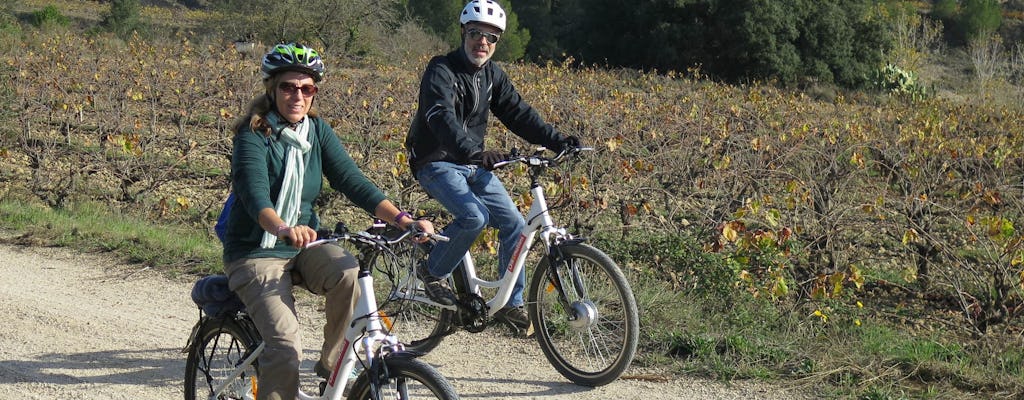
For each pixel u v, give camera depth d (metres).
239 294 3.49
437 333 5.02
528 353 5.34
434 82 4.61
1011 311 6.93
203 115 15.47
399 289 4.83
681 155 10.04
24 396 4.62
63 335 5.60
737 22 33.69
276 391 3.35
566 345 5.30
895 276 8.55
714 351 5.19
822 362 4.99
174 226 9.31
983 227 8.07
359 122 12.64
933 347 5.48
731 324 5.82
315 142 3.57
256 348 3.57
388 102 12.76
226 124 14.03
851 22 35.88
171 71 17.61
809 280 6.78
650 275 6.78
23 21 41.78
